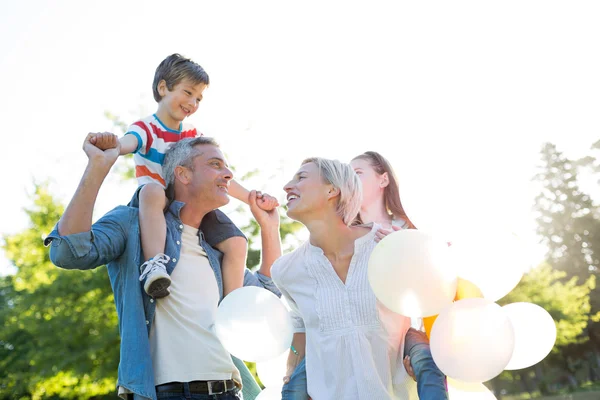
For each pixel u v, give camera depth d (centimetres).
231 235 391
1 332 1939
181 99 439
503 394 3625
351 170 338
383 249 301
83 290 1667
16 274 1788
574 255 4131
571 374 3488
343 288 326
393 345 323
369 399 310
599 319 3322
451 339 291
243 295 330
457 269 319
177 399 339
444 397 299
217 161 379
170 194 383
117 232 357
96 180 342
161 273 336
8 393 1988
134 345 337
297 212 331
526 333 340
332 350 319
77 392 1773
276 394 361
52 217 1761
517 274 321
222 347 357
